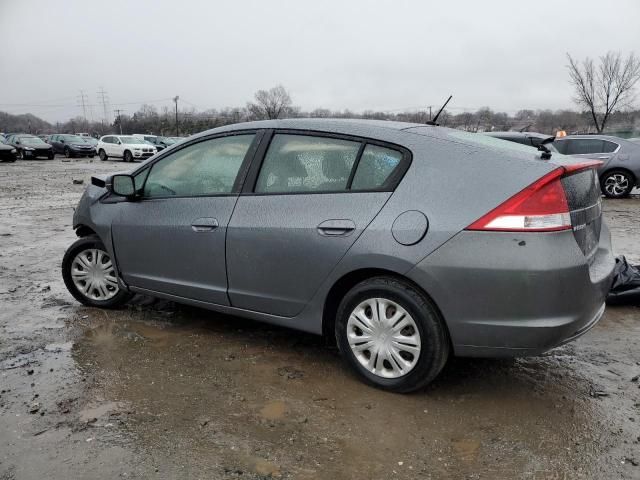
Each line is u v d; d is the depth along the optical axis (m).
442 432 2.86
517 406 3.12
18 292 5.29
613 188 13.23
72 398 3.18
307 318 3.50
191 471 2.52
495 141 3.39
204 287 3.91
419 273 2.98
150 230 4.14
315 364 3.67
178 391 3.28
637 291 4.75
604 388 3.34
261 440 2.77
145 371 3.54
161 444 2.72
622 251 7.16
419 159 3.14
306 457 2.63
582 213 3.04
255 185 3.68
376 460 2.62
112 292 4.70
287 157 3.60
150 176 4.27
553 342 2.87
